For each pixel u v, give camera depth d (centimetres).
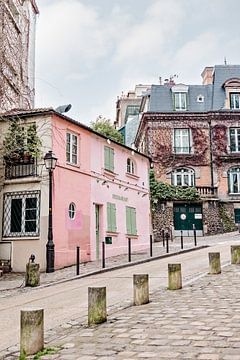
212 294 948
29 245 1691
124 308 865
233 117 3816
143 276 904
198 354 549
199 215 3603
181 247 2277
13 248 1716
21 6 2508
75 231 1838
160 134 3775
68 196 1814
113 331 694
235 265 1377
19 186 1752
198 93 3941
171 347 586
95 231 1995
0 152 1788
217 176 3734
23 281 1445
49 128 1752
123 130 4975
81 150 1947
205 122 3816
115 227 2166
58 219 1733
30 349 612
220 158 3753
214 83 3962
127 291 1093
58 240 1719
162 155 3747
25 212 1727
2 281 1462
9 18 2211
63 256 1734
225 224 3638
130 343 622
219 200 3662
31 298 1115
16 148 1759
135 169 2477
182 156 3750
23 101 2453
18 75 2348
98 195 2047
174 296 954
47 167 1652
